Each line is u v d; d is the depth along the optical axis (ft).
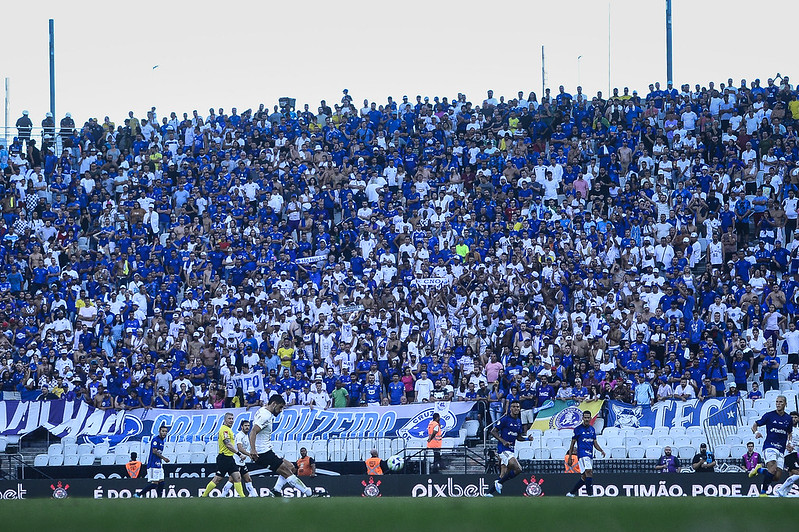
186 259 256.11
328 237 261.85
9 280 248.73
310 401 211.20
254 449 118.83
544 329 221.87
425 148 286.46
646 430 196.95
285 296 238.89
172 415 211.41
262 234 259.19
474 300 231.50
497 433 178.60
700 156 271.90
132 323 233.55
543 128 287.48
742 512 34.47
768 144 272.10
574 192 267.39
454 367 217.15
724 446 189.06
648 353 209.15
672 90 300.40
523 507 35.55
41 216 273.54
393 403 211.61
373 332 224.53
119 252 256.11
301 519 34.65
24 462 206.49
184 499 40.93
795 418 140.97
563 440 196.85
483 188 271.08
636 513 34.60
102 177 288.92
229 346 224.33
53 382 221.05
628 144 278.67
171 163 293.23
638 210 258.16
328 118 303.27
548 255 241.35
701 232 251.80
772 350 206.28
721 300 222.07
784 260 239.50
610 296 223.10
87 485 178.40
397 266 249.34
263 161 285.02
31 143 298.35
